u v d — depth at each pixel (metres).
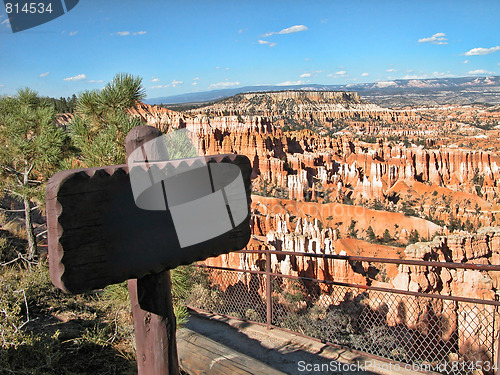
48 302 6.23
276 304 9.59
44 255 7.86
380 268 25.80
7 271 6.81
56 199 1.55
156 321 2.18
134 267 1.78
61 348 4.68
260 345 5.68
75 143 4.55
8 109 7.14
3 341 4.14
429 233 52.88
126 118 4.32
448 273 18.11
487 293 17.02
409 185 84.94
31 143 6.80
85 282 1.65
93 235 1.65
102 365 4.32
